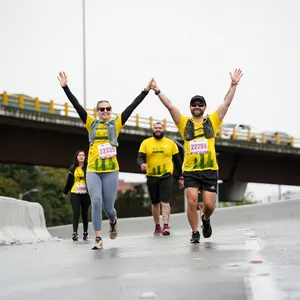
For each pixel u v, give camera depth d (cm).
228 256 1030
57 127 6594
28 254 1343
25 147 6525
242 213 3170
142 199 13188
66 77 1434
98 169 1423
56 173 18225
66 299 638
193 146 1409
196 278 745
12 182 14888
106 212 1476
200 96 1416
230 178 8962
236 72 1419
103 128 1425
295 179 9250
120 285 714
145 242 1673
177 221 3372
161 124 2223
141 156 2245
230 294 620
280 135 9444
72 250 1435
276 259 948
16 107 6169
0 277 865
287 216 3030
